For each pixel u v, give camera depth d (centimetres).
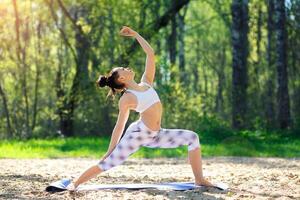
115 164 891
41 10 3819
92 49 3497
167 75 3250
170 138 919
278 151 2053
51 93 4656
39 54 4209
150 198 834
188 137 926
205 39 6775
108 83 895
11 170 1327
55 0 3522
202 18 6594
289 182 1030
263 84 5141
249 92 4150
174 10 3422
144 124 891
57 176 1145
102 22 3544
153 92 901
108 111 3591
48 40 4231
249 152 1962
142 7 3419
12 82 4609
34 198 843
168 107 3150
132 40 3356
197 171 935
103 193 880
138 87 893
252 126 3088
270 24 4275
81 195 868
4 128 4669
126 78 892
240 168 1395
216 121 2689
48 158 1825
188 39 7156
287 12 4128
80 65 3400
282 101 3022
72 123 3444
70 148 2230
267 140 2486
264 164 1538
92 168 889
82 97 3372
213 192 895
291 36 4281
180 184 958
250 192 900
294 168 1397
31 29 4438
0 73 4347
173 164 1545
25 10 4006
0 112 4688
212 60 6806
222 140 2428
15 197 854
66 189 911
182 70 5003
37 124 4781
